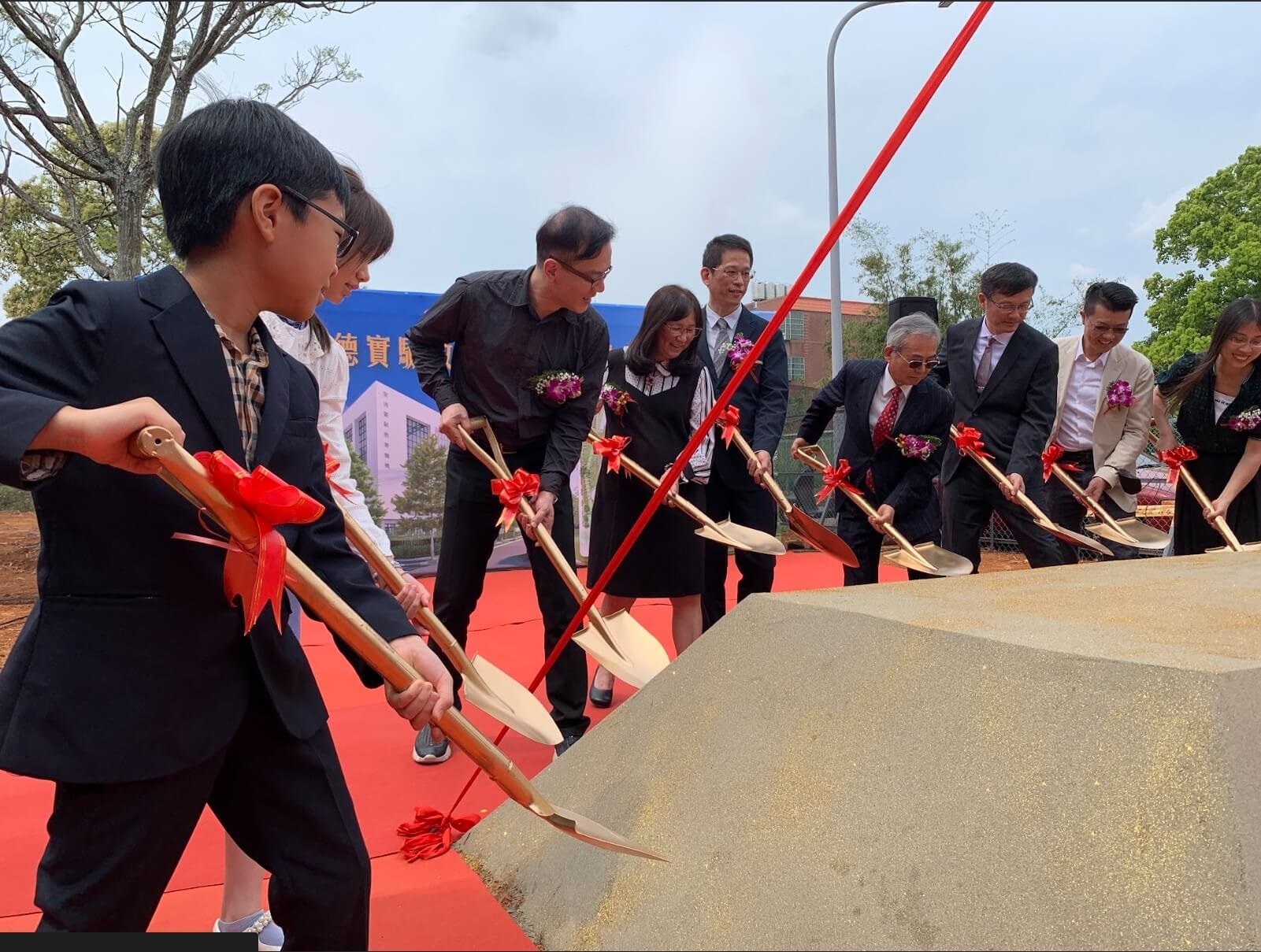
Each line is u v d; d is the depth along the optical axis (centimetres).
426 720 110
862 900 101
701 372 306
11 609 554
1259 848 84
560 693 272
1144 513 636
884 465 327
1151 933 82
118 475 96
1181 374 353
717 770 132
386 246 188
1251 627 124
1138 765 93
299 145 108
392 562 191
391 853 186
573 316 261
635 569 291
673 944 112
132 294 101
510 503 232
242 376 112
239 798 117
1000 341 346
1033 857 93
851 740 119
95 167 622
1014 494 316
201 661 102
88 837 97
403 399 631
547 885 140
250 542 93
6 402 84
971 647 116
